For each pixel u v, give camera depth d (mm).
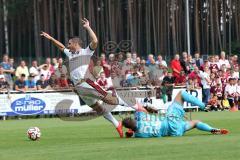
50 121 41125
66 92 47219
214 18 86500
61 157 18953
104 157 18688
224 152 19266
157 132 24953
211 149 20062
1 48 102500
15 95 46719
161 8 89188
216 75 51500
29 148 22094
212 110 50531
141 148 20781
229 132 26875
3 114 46312
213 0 87312
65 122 39219
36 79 48688
